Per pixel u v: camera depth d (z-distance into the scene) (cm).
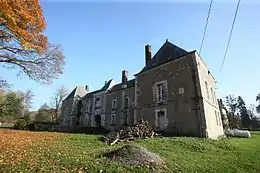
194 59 1938
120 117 3475
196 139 1503
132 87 3428
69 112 4978
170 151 1074
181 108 1905
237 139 2083
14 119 3956
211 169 815
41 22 1432
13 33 1293
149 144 1229
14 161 728
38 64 1564
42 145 1089
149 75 2334
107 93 3988
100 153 922
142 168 716
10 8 1216
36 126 2569
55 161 749
